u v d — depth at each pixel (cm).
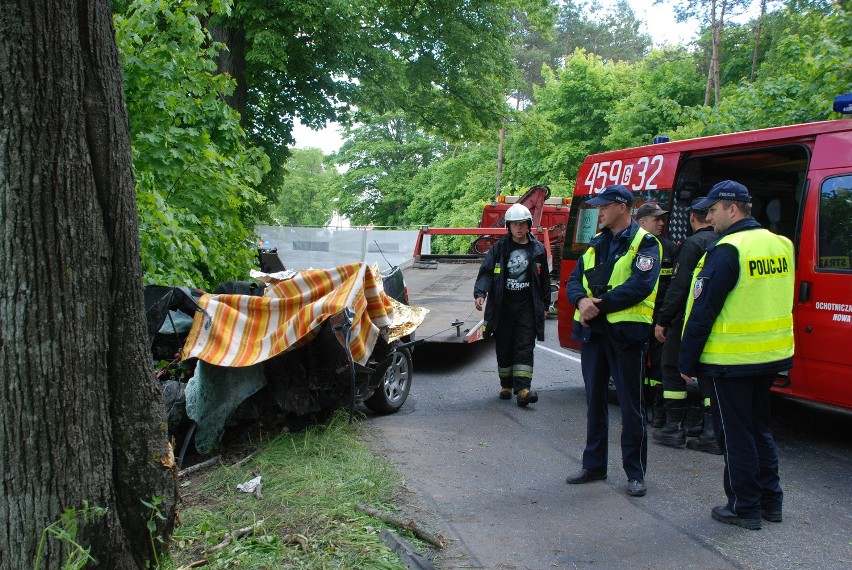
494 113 1927
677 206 640
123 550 259
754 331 377
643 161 669
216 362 449
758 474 391
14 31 223
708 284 381
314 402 532
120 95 257
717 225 399
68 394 238
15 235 227
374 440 535
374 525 364
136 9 730
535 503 418
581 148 3114
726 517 392
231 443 504
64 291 237
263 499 394
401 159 4641
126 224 258
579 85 3155
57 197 234
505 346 677
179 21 731
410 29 1698
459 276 1062
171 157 718
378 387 606
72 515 238
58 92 233
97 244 247
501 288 658
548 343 1061
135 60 692
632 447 432
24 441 231
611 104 3122
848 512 412
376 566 315
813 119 1079
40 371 232
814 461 510
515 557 345
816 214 515
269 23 1377
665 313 529
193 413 440
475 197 3419
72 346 239
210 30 1372
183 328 471
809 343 516
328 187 4875
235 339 474
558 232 1620
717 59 2684
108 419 254
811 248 516
